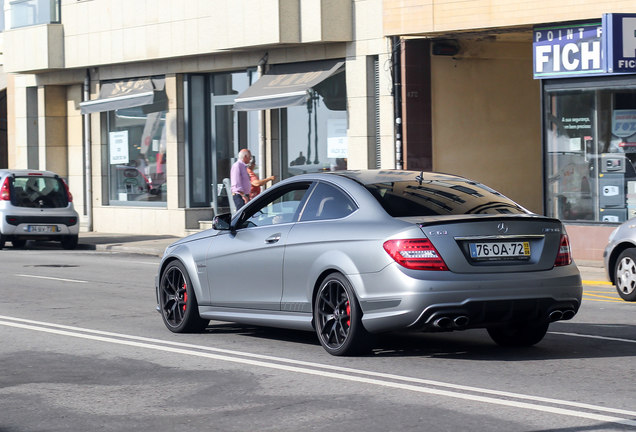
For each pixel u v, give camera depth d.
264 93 27.14
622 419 7.39
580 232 22.11
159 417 7.69
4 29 36.44
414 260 9.45
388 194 10.18
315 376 9.17
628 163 21.45
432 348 10.70
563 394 8.29
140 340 11.48
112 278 19.17
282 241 10.70
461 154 25.41
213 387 8.77
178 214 30.97
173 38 30.02
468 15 22.78
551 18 21.61
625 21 20.61
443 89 25.17
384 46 25.36
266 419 7.57
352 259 9.84
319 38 25.95
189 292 11.86
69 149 35.75
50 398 8.42
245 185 24.06
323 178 10.73
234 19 27.72
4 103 40.34
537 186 26.22
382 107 25.50
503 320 9.69
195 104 31.08
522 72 25.97
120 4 31.69
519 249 9.76
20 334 11.96
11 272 20.39
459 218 9.62
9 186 27.27
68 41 33.53
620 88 21.41
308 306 10.39
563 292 9.84
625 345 10.92
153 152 32.06
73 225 27.91
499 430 7.10
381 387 8.63
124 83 32.56
